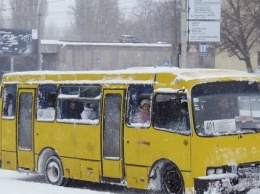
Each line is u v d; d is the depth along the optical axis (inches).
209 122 552.4
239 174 549.6
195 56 2363.4
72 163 675.4
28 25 3969.0
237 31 2169.0
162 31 3710.6
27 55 2812.5
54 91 703.1
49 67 2896.2
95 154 647.1
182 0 1106.1
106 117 635.5
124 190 672.4
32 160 725.9
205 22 1133.1
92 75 657.0
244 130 561.6
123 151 616.7
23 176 804.6
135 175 605.3
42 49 2827.3
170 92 572.7
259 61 2544.3
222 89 564.1
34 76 728.3
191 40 1127.6
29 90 730.8
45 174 714.8
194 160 546.0
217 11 1140.5
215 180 538.6
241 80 573.6
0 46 2778.1
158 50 2883.9
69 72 687.1
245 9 2209.6
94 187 698.2
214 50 2314.2
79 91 672.4
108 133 633.0
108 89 635.5
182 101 561.6
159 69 603.8
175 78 571.2
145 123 597.0
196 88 555.8
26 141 735.1
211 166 542.0
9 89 759.1
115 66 2874.0
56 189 623.5
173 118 569.9
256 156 562.6
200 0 1127.6
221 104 561.0
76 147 669.3
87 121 656.4
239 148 554.6
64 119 686.5
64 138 684.1
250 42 2381.9
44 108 714.2
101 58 2869.1
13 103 752.3
